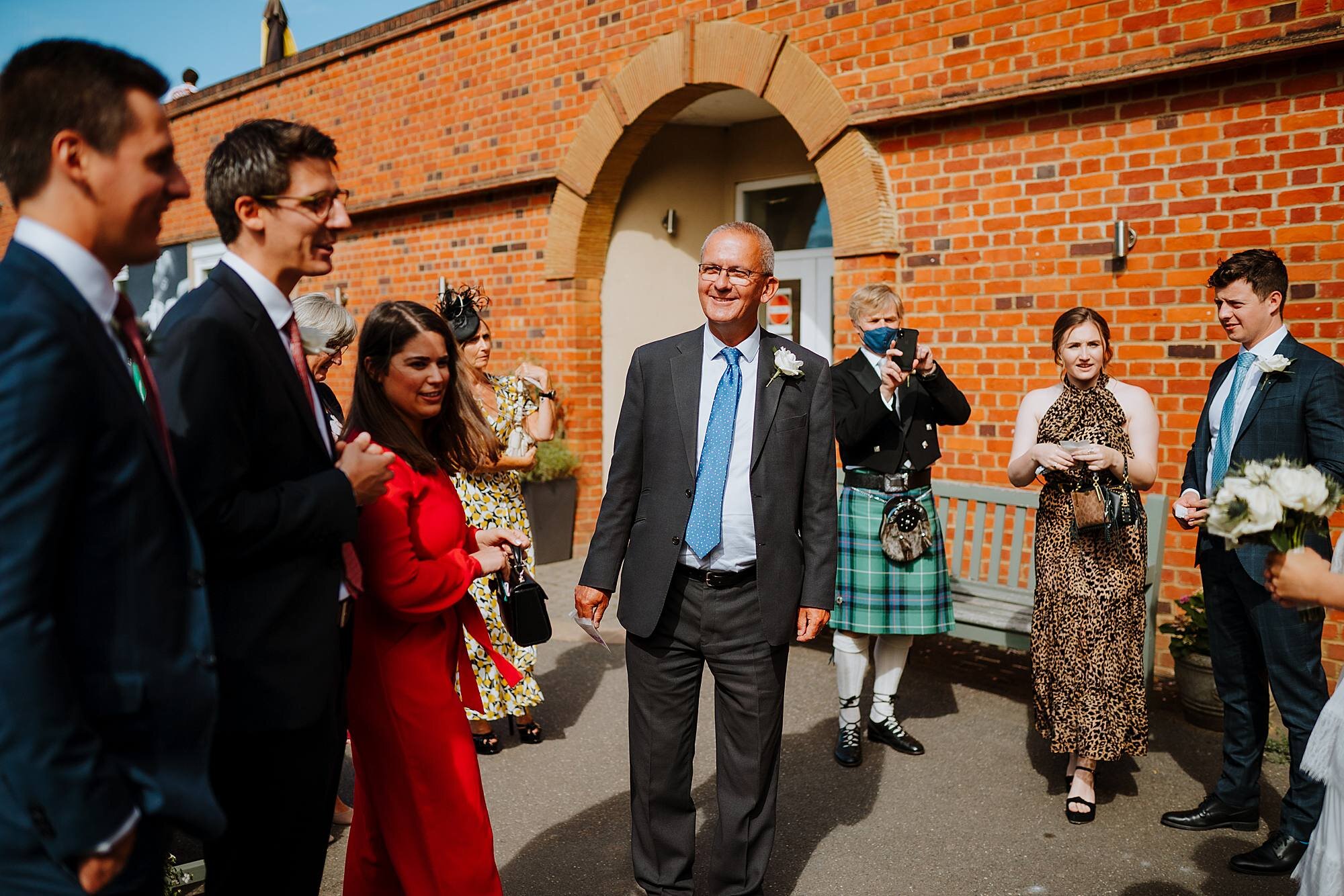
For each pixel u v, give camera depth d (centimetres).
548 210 790
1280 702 320
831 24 589
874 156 580
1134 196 489
